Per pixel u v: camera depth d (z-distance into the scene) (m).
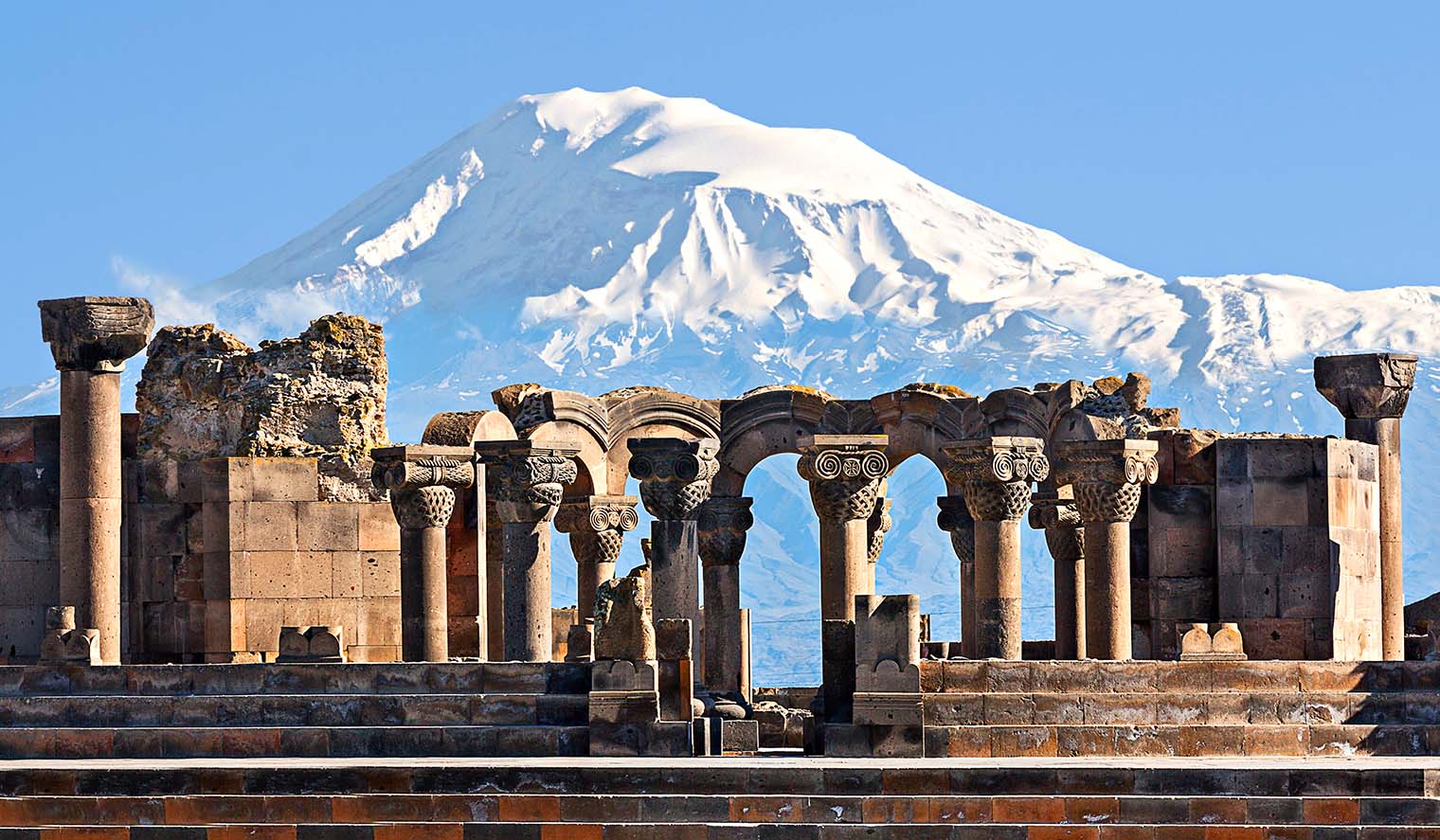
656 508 74.50
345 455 81.44
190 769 62.97
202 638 80.75
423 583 76.25
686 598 74.19
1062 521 83.06
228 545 79.94
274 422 81.00
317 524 80.94
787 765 62.09
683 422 82.75
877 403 82.06
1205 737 65.00
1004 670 65.62
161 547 81.19
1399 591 85.19
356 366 82.00
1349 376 84.75
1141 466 76.44
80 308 78.25
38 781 63.09
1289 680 66.38
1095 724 65.31
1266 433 83.75
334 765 63.09
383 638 81.50
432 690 67.56
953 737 64.81
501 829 61.69
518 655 76.75
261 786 62.75
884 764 61.91
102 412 78.88
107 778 62.97
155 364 82.06
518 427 79.56
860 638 64.94
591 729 65.38
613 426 81.94
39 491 81.69
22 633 81.69
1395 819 59.66
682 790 61.84
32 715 68.12
